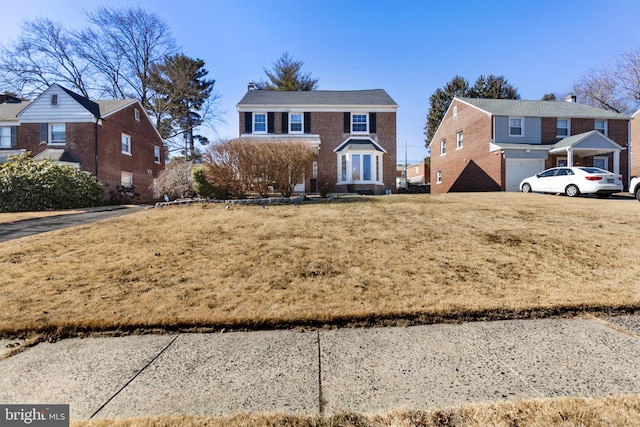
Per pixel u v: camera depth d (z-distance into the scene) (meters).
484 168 20.84
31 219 9.13
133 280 4.35
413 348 2.87
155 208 9.66
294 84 35.72
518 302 3.67
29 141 18.52
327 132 20.61
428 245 5.86
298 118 20.66
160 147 26.11
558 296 3.83
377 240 6.15
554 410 2.05
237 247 5.74
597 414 2.00
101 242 6.08
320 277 4.45
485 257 5.25
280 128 20.44
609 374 2.45
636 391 2.24
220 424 1.96
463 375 2.46
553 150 18.98
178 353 2.83
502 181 19.17
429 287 4.12
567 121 20.86
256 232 6.70
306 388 2.33
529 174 19.48
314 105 20.55
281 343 2.99
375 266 4.86
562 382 2.36
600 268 4.80
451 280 4.35
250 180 11.10
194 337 3.11
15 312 3.44
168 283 4.25
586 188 13.11
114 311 3.47
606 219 8.02
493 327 3.25
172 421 1.99
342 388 2.32
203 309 3.53
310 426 1.95
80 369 2.60
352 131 20.67
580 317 3.45
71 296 3.85
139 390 2.32
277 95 22.02
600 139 18.22
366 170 19.27
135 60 29.34
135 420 2.00
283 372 2.53
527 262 5.05
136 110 22.70
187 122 35.19
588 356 2.71
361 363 2.64
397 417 2.01
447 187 26.36
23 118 18.45
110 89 28.95
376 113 20.80
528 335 3.08
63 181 12.77
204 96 34.81
